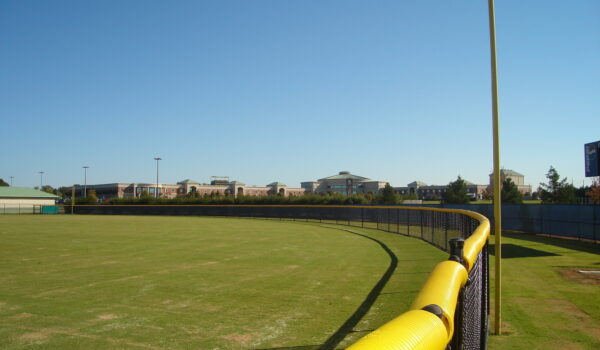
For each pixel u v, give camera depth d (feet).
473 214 32.01
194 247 58.03
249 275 37.22
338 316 24.50
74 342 20.10
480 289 14.10
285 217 136.67
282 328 22.26
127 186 356.38
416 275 37.04
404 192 404.36
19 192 269.23
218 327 22.44
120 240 67.41
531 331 22.18
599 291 30.91
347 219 118.21
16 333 21.42
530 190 381.40
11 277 36.27
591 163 64.90
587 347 19.92
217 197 224.33
